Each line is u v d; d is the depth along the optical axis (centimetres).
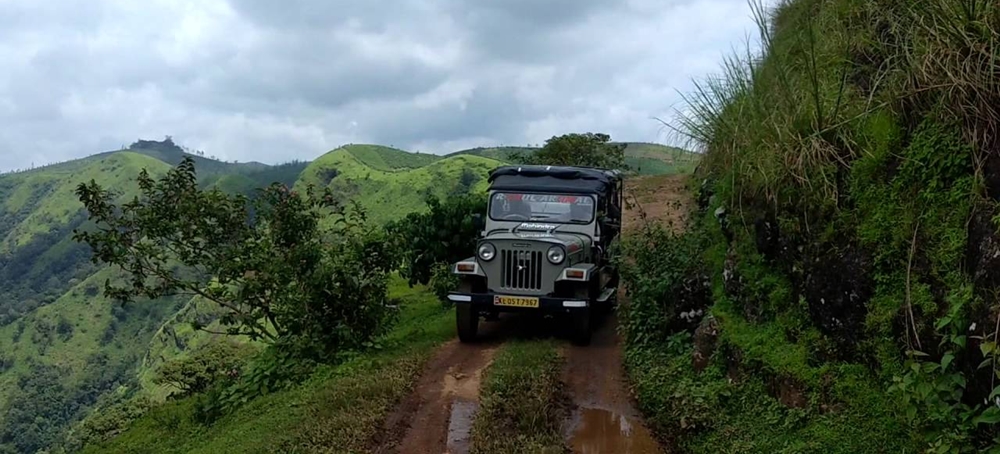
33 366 6594
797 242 579
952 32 467
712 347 655
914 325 439
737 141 694
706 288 740
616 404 688
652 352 757
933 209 463
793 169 589
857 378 488
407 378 768
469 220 1116
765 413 539
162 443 809
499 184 1010
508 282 870
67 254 10138
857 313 500
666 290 781
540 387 690
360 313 912
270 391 841
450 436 636
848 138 559
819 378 513
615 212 1121
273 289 926
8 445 4881
